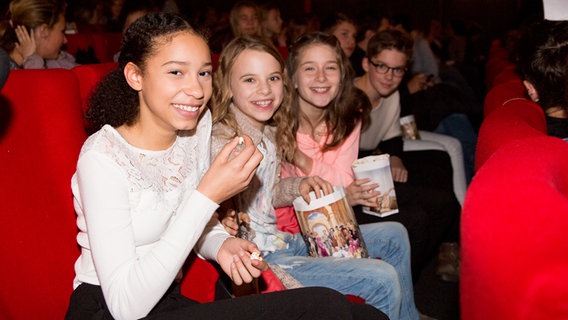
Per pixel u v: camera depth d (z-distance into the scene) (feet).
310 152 6.27
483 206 1.69
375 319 3.35
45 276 3.79
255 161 3.31
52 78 3.91
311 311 3.09
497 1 36.96
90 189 3.27
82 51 10.02
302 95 6.13
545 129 4.03
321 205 4.94
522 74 4.77
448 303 7.72
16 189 3.69
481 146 3.10
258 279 4.47
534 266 1.33
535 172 1.86
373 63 7.78
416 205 6.66
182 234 3.19
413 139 8.91
